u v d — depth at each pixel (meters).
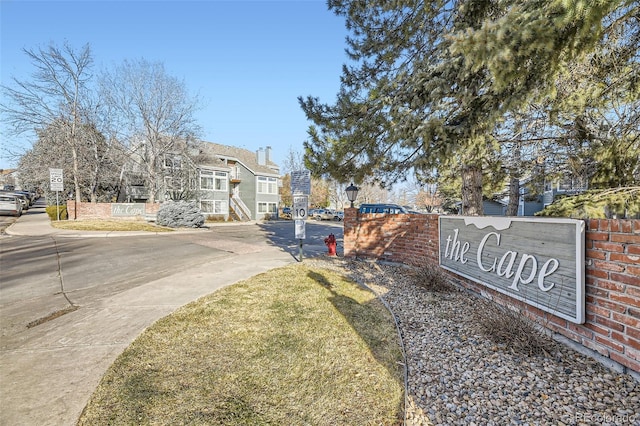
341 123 6.52
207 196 27.58
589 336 3.02
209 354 3.44
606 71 4.92
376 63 6.75
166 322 4.31
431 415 2.43
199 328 4.12
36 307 4.98
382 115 5.93
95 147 20.52
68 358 3.35
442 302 5.02
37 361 3.28
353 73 6.95
